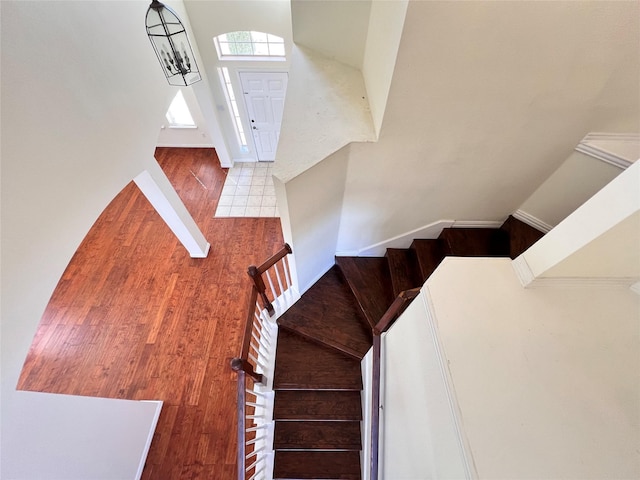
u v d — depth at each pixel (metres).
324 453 2.47
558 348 1.08
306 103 2.14
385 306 2.89
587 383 1.01
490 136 1.99
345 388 2.60
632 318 1.13
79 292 3.77
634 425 0.94
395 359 1.78
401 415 1.62
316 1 2.06
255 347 2.68
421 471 1.27
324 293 3.13
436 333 1.12
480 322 1.13
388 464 1.83
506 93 1.70
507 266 1.28
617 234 0.95
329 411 2.54
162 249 4.25
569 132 1.99
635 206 0.88
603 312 1.15
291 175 1.75
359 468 2.41
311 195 2.06
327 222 2.59
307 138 1.95
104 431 2.27
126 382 3.12
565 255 1.06
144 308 3.66
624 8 1.32
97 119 2.19
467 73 1.57
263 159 5.62
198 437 2.83
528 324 1.12
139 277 3.95
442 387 1.06
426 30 1.36
